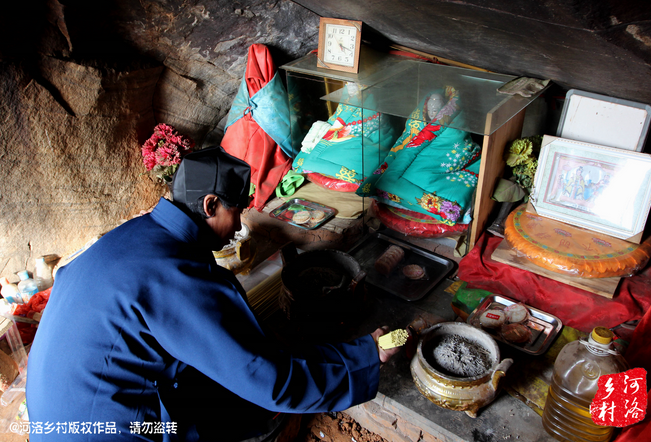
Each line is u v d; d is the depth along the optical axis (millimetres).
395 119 2885
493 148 2037
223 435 1361
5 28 2426
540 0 1190
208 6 2826
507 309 1857
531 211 2133
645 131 1785
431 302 2104
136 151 3250
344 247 2643
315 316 1796
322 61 2680
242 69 3424
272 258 2473
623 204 1865
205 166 1193
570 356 1336
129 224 1233
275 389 1097
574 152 1926
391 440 1744
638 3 1029
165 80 3270
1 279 2834
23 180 2752
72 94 2783
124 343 1079
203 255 1247
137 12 2764
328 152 3002
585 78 1758
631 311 1774
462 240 2387
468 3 1437
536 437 1469
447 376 1397
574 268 1813
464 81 2283
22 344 1978
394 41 2635
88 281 1108
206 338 1085
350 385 1236
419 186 2438
